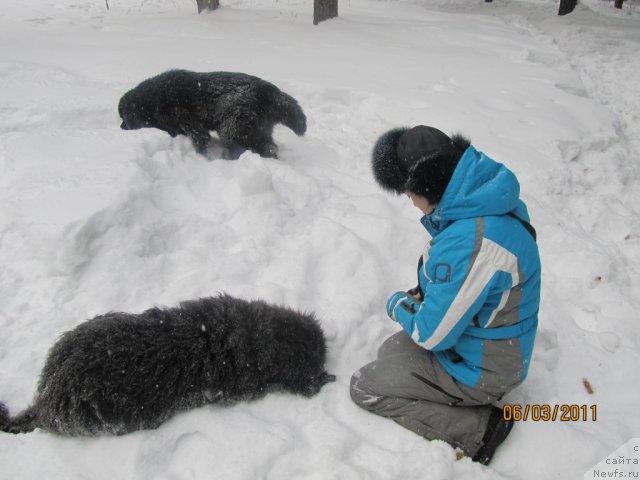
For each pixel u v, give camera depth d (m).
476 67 8.54
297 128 5.15
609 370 3.09
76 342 2.44
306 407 2.75
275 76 7.04
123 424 2.42
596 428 2.74
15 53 7.54
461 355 2.55
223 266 3.54
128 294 3.28
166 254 3.59
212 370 2.60
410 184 2.36
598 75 10.19
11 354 2.84
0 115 5.11
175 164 4.38
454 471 2.45
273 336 2.75
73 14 12.59
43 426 2.41
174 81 5.04
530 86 7.61
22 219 3.37
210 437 2.50
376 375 2.71
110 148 4.32
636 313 3.50
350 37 10.35
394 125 5.91
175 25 10.77
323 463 2.39
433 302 2.36
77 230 3.26
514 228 2.34
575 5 17.06
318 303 3.40
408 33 11.17
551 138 5.81
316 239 3.86
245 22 11.34
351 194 4.71
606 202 4.90
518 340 2.47
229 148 5.12
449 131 5.77
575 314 3.54
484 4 18.55
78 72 6.94
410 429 2.63
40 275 3.19
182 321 2.65
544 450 2.58
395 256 3.94
